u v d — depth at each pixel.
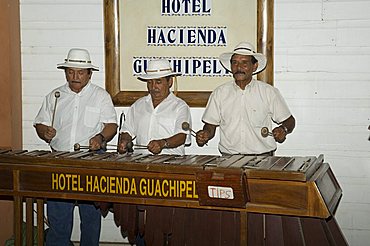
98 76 5.04
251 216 3.23
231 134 4.40
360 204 4.79
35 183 3.47
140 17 4.92
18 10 5.06
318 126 4.79
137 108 4.35
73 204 4.20
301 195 3.07
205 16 4.84
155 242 3.38
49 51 5.09
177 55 4.90
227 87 4.44
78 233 5.16
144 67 4.95
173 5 4.88
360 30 4.68
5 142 4.90
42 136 4.47
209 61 4.86
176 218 3.32
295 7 4.73
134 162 3.30
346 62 4.71
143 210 3.43
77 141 4.39
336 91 4.75
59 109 4.43
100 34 5.01
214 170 3.13
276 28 4.77
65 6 5.04
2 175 3.53
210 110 4.47
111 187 3.34
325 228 3.18
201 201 3.19
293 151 4.84
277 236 3.21
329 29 4.71
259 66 4.54
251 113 4.36
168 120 4.21
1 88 4.87
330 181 3.38
